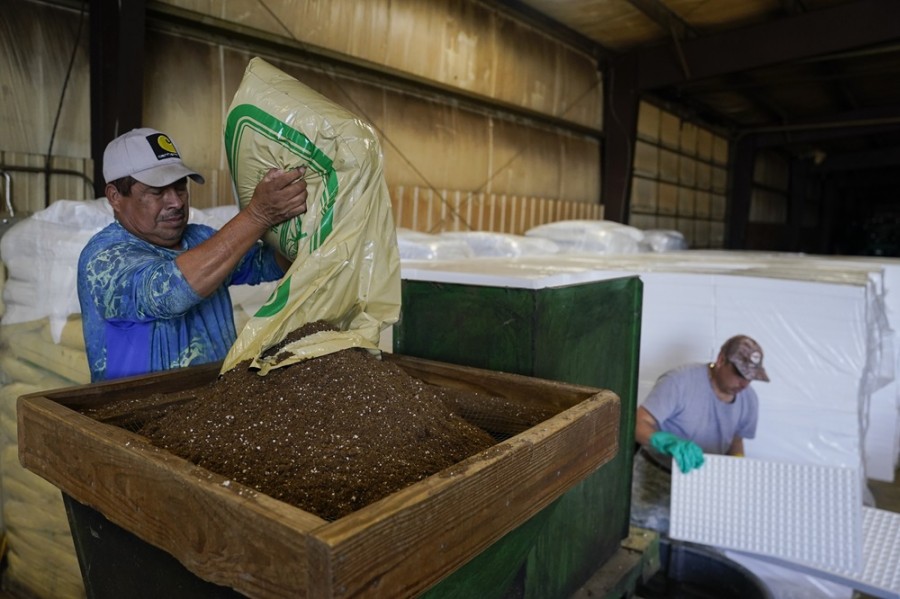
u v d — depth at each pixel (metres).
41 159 2.15
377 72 3.45
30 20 2.18
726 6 4.78
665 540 1.79
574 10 4.64
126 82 2.24
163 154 1.24
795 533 1.68
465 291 1.33
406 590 0.58
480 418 1.09
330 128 1.00
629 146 5.70
